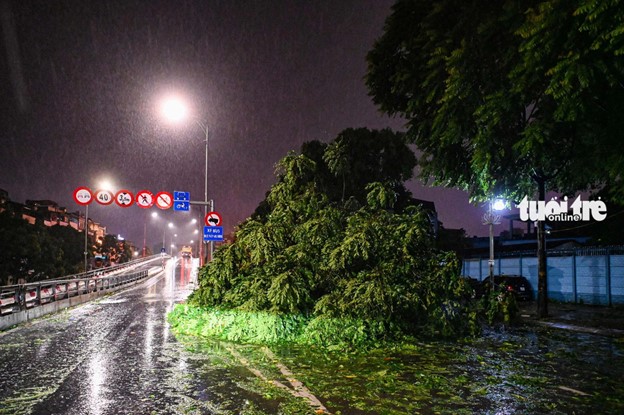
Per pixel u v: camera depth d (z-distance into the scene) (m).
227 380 8.38
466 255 46.41
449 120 12.00
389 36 14.45
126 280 43.22
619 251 21.53
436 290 12.74
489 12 10.90
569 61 8.15
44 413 6.66
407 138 15.43
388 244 12.96
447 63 11.12
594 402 7.07
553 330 15.15
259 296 12.70
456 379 8.37
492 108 10.62
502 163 14.83
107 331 14.87
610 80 8.32
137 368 9.41
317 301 12.43
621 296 21.27
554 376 8.68
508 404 6.95
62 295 23.89
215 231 27.16
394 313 12.38
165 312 20.95
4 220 48.38
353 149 31.77
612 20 7.36
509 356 10.53
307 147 32.56
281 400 7.16
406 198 33.88
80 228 111.06
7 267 45.69
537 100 10.95
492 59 11.06
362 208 14.20
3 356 10.80
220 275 14.25
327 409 6.72
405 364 9.62
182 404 6.98
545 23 8.23
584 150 12.08
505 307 16.77
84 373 9.02
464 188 16.73
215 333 13.23
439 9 11.98
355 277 12.81
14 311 17.25
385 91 15.41
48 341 12.95
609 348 11.73
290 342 12.04
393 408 6.76
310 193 15.30
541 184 17.30
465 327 13.23
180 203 27.69
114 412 6.67
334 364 9.62
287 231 14.08
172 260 113.12
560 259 24.72
